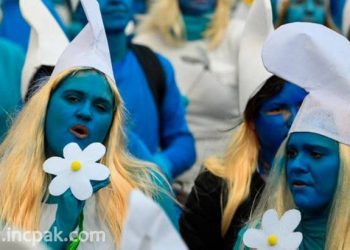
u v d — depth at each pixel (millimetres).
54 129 7707
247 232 7660
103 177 7508
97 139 7742
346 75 7605
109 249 7656
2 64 9703
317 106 7645
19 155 7734
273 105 8680
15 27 10867
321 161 7609
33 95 8016
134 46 10672
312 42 7652
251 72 8805
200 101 11914
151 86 10547
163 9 12211
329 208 7695
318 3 11352
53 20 8828
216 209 8773
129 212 5488
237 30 12172
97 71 7758
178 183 10641
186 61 12102
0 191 7684
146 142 10484
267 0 8820
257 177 8758
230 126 9672
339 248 7598
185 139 10750
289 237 7633
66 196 7492
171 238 5500
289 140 7746
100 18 7836
